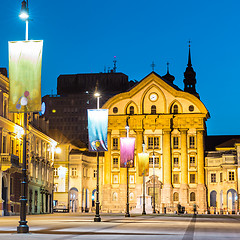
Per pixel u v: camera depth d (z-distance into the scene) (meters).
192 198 130.88
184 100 133.50
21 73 32.19
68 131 196.88
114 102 136.25
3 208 72.25
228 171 124.56
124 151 67.12
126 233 31.16
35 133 93.00
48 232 30.97
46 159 103.06
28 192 86.31
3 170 69.81
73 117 197.50
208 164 132.12
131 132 134.62
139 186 132.00
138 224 44.38
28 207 86.31
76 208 132.50
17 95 32.09
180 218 67.25
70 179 133.50
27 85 32.09
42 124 103.19
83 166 135.12
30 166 88.81
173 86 139.50
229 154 125.12
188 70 162.00
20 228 30.38
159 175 132.00
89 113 48.88
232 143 139.75
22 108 32.03
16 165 72.69
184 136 132.00
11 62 32.25
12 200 75.81
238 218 72.75
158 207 128.00
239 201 121.19
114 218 63.38
